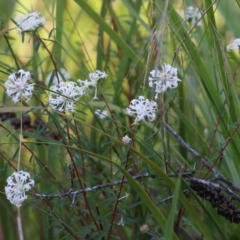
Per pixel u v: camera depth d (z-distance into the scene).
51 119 0.68
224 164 0.84
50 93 0.66
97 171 0.83
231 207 0.68
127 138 0.67
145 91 0.79
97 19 0.79
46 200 0.72
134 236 0.79
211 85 0.75
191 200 0.79
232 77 0.73
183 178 0.69
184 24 0.75
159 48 0.64
